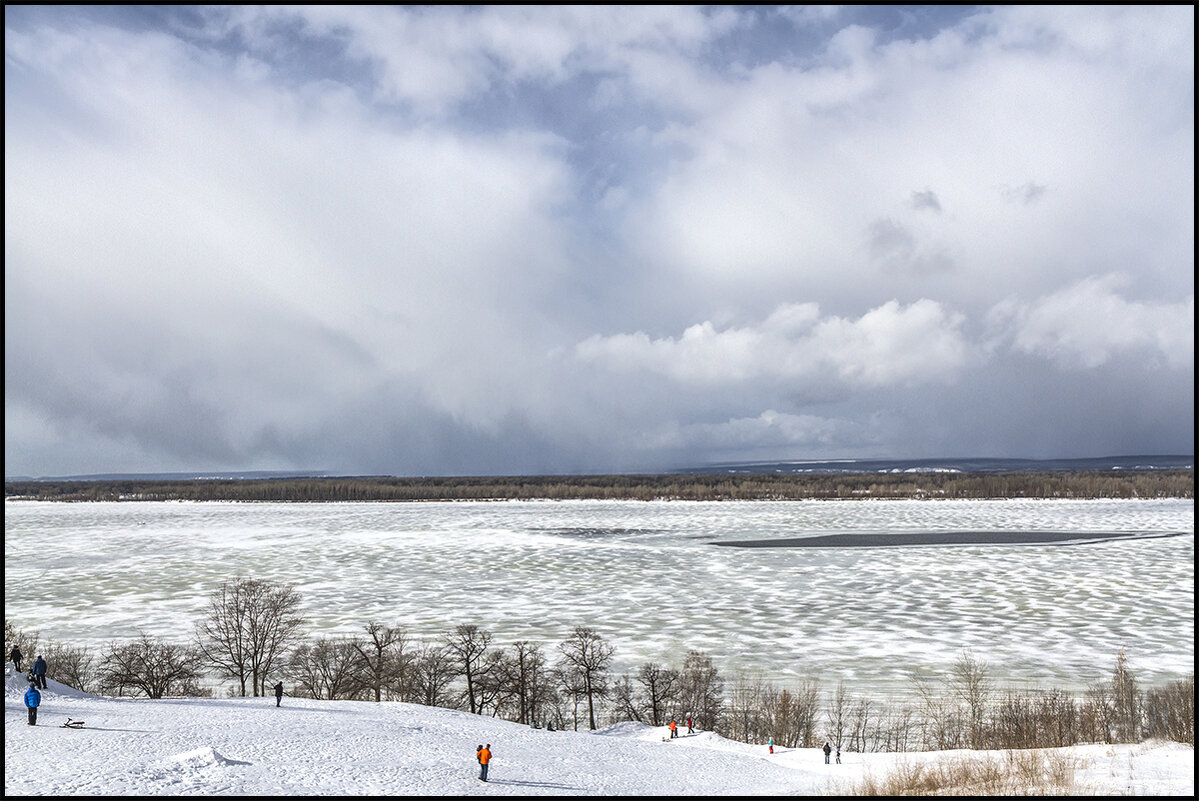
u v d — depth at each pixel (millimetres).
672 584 153250
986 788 37062
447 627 117750
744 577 160250
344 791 32812
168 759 36031
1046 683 86500
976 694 77812
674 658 99438
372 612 128625
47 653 93438
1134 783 36969
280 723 48656
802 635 111562
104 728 43688
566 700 87312
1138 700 75000
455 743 47406
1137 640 106438
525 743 50625
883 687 86062
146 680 87062
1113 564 168500
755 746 60656
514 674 87188
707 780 41500
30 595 144250
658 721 78312
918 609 128500
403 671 90375
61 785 31219
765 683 88188
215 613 123812
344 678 91688
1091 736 66750
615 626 118000
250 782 33125
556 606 132875
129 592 146750
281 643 106688
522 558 188125
